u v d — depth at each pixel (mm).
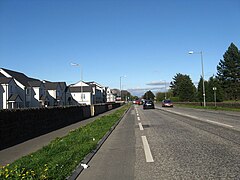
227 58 84812
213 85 75062
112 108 64500
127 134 16062
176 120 23922
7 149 11906
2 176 6387
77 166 8188
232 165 7594
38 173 6980
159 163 8305
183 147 10656
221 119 23328
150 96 186125
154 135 14656
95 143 12000
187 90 102375
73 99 99062
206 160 8305
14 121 13719
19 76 70812
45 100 70188
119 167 8164
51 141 13758
